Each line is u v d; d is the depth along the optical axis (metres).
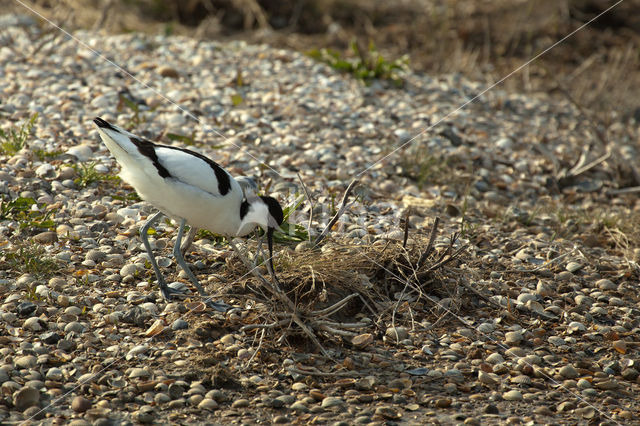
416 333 7.98
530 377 7.45
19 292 7.89
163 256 8.88
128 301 7.89
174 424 6.26
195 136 12.67
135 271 8.44
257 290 8.14
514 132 15.38
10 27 17.33
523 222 11.62
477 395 7.03
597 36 22.11
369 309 8.28
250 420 6.39
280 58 17.39
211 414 6.44
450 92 17.08
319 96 15.27
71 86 14.05
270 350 7.38
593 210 12.68
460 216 11.30
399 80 16.67
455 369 7.39
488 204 12.19
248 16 21.56
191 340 7.33
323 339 7.67
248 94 14.88
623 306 8.93
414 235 10.02
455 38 21.56
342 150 13.02
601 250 10.73
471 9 23.31
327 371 7.20
